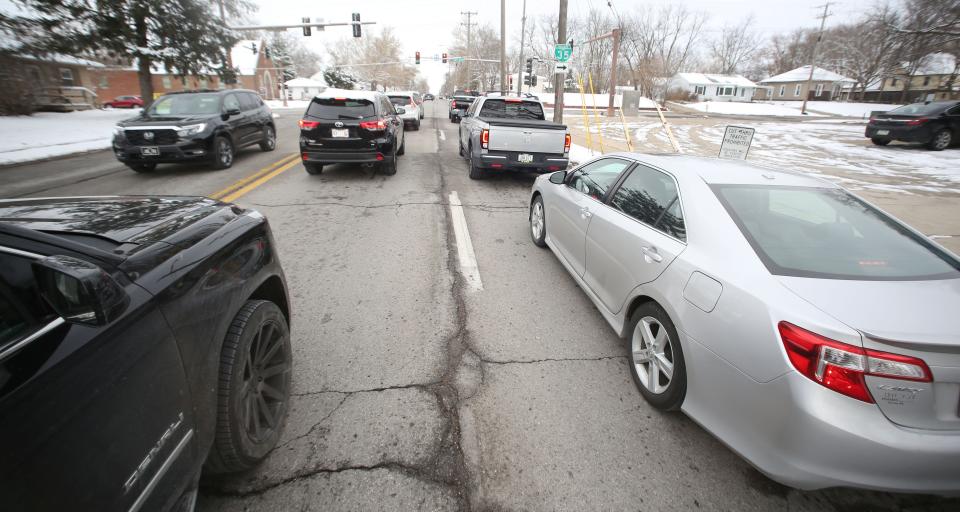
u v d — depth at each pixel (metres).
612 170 3.93
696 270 2.43
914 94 51.81
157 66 22.03
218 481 2.17
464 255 5.25
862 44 56.47
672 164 3.22
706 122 30.11
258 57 67.12
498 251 5.42
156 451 1.50
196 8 22.19
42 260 1.25
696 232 2.60
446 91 139.88
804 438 1.79
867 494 2.23
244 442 2.07
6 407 1.08
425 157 12.73
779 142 18.30
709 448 2.48
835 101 68.44
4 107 19.84
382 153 9.07
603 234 3.52
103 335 1.35
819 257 2.26
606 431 2.57
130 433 1.40
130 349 1.44
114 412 1.34
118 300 1.42
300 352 3.26
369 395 2.81
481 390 2.89
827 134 22.06
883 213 2.68
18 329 1.24
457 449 2.41
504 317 3.84
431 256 5.20
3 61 19.81
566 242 4.44
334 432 2.50
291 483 2.17
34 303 1.31
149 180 8.94
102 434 1.29
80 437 1.23
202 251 1.99
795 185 2.88
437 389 2.88
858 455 1.71
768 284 2.08
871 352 1.71
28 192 7.83
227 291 2.06
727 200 2.67
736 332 2.08
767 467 1.94
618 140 17.86
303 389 2.86
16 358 1.16
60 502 1.14
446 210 7.18
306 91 84.25
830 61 70.81
